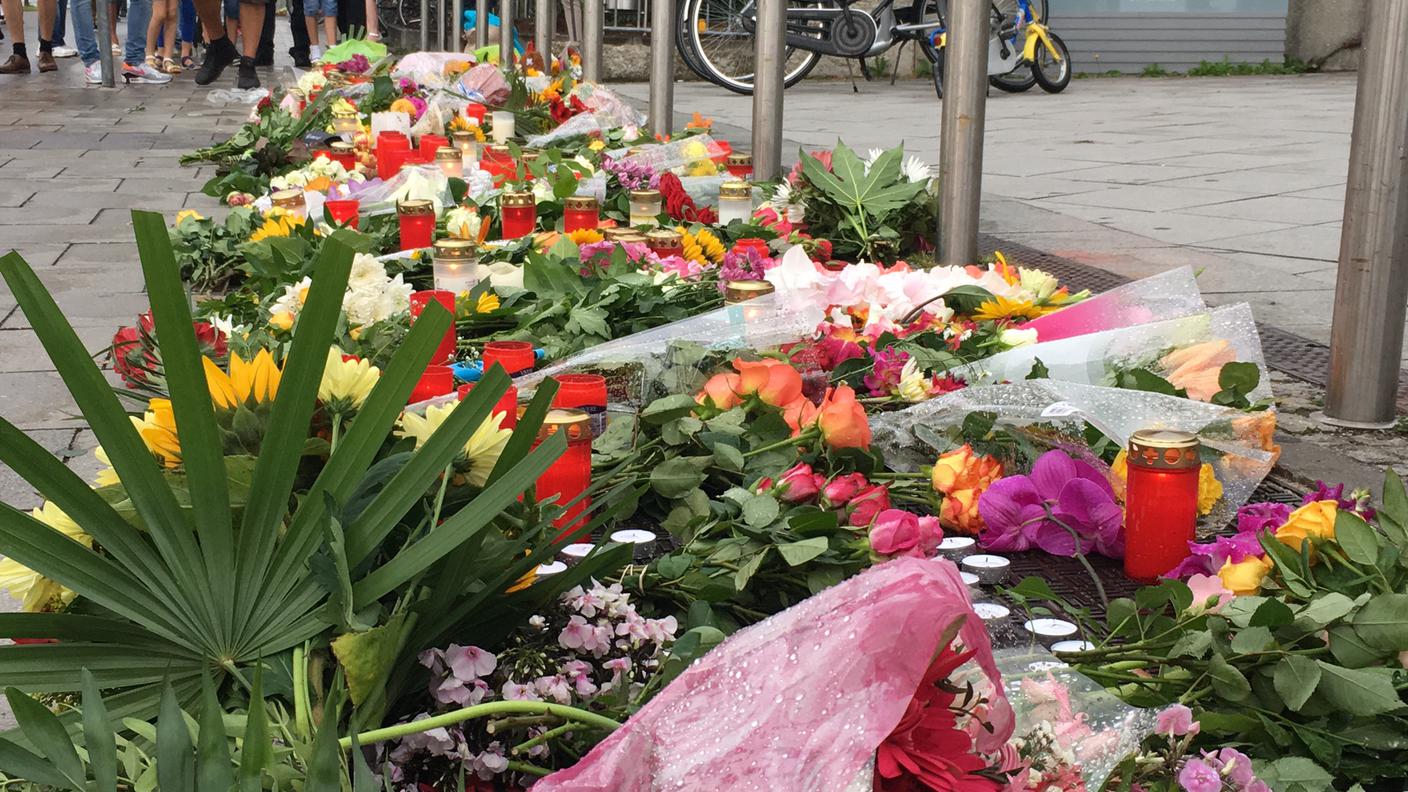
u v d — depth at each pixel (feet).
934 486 7.63
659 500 7.39
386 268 13.08
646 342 8.89
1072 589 6.82
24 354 11.77
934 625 3.90
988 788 3.84
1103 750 4.61
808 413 7.75
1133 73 51.78
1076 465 7.38
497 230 15.98
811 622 4.16
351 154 21.83
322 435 5.87
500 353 8.61
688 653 4.99
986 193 20.84
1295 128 29.86
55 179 22.58
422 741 4.64
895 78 46.19
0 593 7.00
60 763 3.75
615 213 17.30
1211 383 8.81
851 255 15.58
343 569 4.48
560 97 26.12
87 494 4.51
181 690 4.57
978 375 9.07
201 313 11.55
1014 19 40.60
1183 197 20.24
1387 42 9.16
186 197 20.94
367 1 51.75
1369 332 9.59
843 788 3.71
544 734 4.60
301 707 4.33
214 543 4.59
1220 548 6.29
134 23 43.19
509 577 4.94
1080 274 14.43
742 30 45.32
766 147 19.27
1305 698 4.90
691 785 3.93
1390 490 5.63
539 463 4.74
